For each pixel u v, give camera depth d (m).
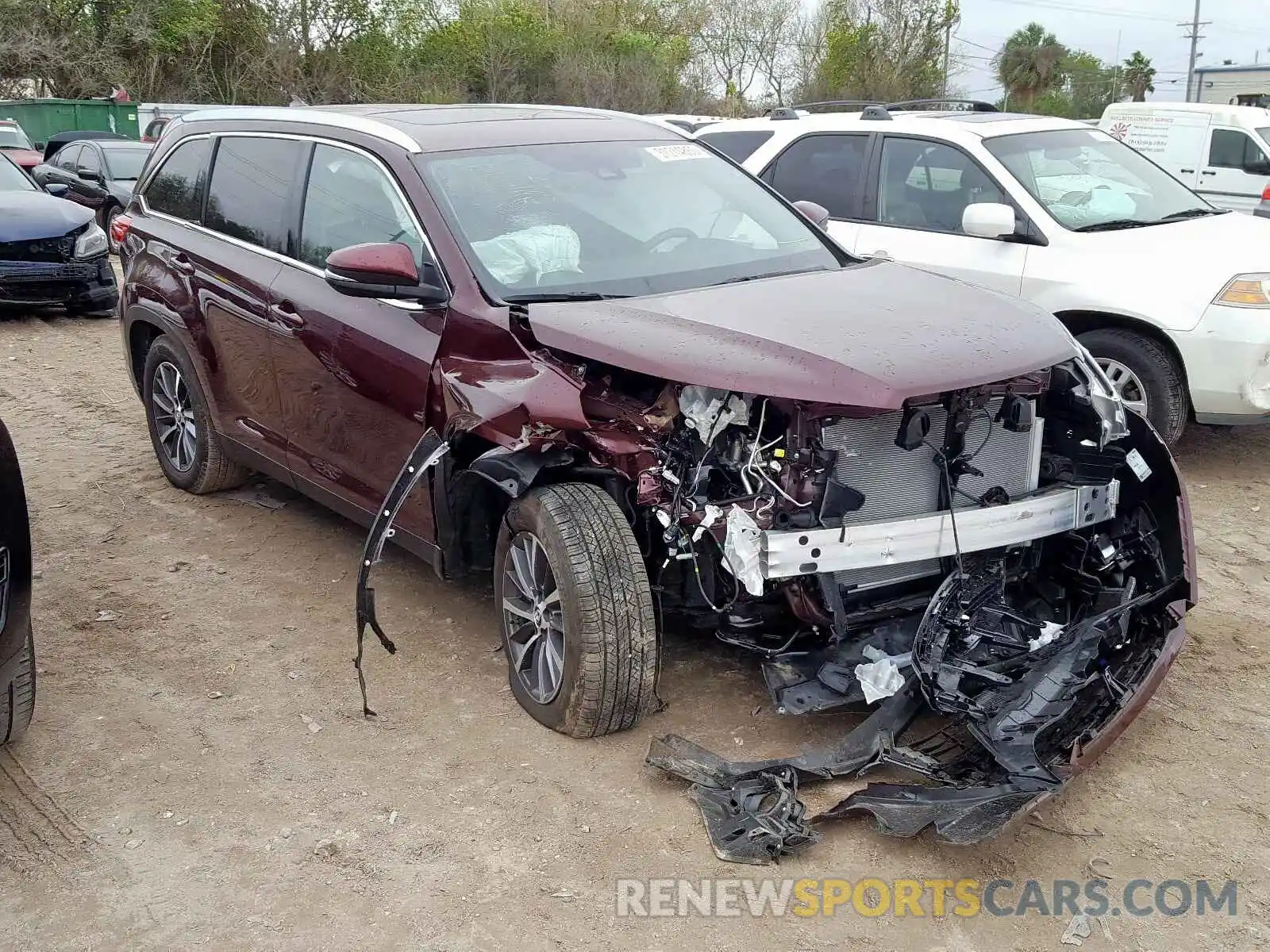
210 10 35.75
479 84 42.75
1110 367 6.43
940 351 3.49
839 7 50.22
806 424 3.43
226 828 3.45
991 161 6.95
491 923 3.06
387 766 3.76
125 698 4.18
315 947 2.97
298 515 5.93
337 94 38.19
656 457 3.62
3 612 3.24
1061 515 3.76
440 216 4.27
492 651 4.51
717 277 4.36
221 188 5.56
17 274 10.56
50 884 3.22
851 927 3.04
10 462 3.24
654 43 47.09
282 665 4.42
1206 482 6.55
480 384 3.88
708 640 4.52
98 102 28.56
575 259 4.29
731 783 3.52
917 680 3.52
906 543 3.49
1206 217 7.04
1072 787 3.62
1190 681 4.27
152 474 6.57
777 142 7.97
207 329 5.45
